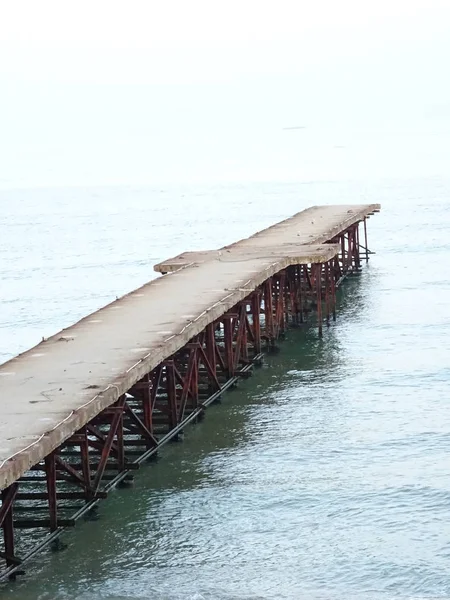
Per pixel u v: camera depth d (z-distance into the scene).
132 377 20.34
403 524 19.84
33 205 87.12
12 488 17.69
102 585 17.66
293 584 17.80
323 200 79.62
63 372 20.66
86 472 19.98
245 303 29.00
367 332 35.03
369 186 88.44
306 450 23.61
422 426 25.17
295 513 20.39
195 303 26.31
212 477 22.05
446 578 17.83
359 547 18.98
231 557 18.66
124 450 23.11
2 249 60.75
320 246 35.12
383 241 57.00
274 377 29.53
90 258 55.72
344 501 20.86
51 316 40.75
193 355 24.92
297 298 36.50
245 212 74.69
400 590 17.53
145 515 20.23
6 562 18.12
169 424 24.17
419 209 69.94
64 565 18.27
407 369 30.20
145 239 62.78
